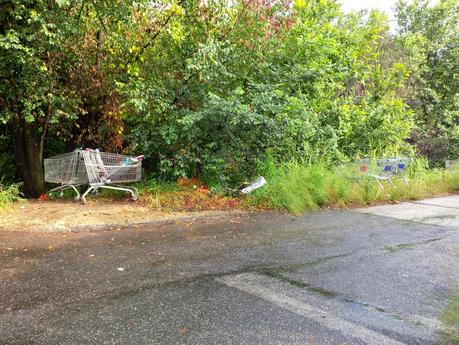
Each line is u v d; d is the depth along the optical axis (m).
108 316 2.96
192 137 8.07
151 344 2.58
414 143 19.50
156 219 6.12
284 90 9.48
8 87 6.84
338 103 11.90
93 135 8.62
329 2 12.30
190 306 3.17
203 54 7.84
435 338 2.75
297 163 8.77
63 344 2.56
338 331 2.81
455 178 11.31
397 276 3.98
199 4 8.41
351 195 8.29
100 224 5.67
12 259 4.20
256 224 6.16
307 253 4.70
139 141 8.23
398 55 17.94
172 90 8.47
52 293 3.36
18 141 7.85
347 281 3.81
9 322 2.84
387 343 2.66
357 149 11.83
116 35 7.88
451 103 21.00
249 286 3.62
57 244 4.81
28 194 8.00
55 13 6.82
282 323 2.91
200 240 5.15
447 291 3.60
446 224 6.55
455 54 21.03
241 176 8.74
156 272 3.92
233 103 7.76
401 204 8.56
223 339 2.67
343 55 12.04
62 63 7.53
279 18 9.44
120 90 7.65
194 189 8.17
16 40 6.02
